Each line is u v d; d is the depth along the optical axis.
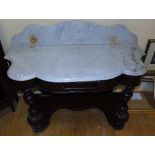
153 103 1.86
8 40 1.57
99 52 1.37
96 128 1.68
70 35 1.42
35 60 1.28
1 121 1.74
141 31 1.54
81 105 1.69
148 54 1.65
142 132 1.65
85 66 1.23
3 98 1.68
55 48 1.41
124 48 1.40
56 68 1.21
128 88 1.34
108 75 1.17
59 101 1.72
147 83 1.91
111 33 1.41
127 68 1.22
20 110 1.84
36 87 1.33
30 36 1.40
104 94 1.76
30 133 1.64
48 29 1.38
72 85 1.24
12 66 1.23
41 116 1.59
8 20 1.45
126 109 1.54
